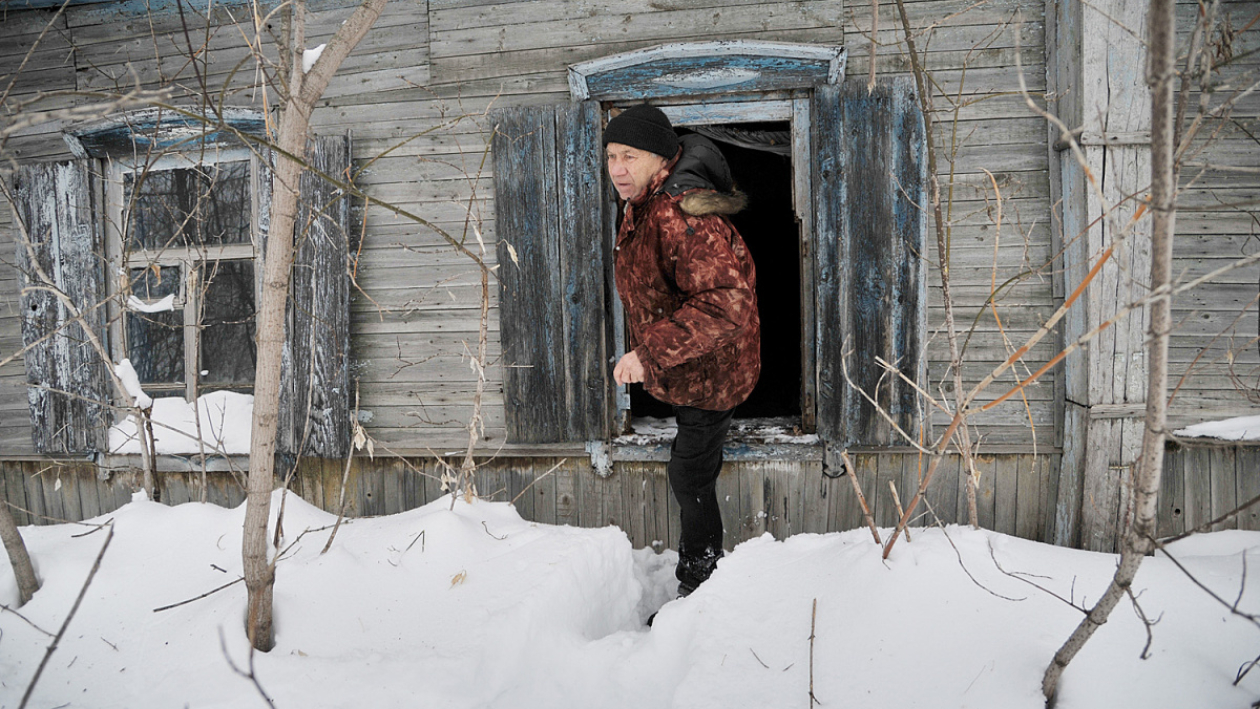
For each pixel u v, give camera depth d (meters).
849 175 2.70
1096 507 2.62
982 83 2.70
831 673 1.67
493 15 2.97
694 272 1.93
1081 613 1.64
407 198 3.04
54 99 3.28
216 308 3.77
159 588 2.17
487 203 3.00
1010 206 2.70
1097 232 2.50
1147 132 2.49
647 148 2.08
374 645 1.88
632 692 1.90
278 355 1.64
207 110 3.11
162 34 3.18
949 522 2.80
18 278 3.33
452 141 3.01
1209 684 1.42
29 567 2.11
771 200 5.37
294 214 1.59
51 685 1.76
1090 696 1.43
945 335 2.74
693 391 2.17
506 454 3.03
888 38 2.76
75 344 3.27
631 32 2.90
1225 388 2.64
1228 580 1.73
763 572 2.16
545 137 2.87
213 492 3.24
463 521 2.51
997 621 1.65
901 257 2.70
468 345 3.05
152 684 1.72
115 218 3.34
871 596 1.82
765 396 4.77
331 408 3.04
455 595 2.11
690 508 2.37
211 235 3.61
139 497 2.80
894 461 2.81
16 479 3.43
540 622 2.02
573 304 2.89
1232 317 2.62
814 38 2.80
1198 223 2.59
